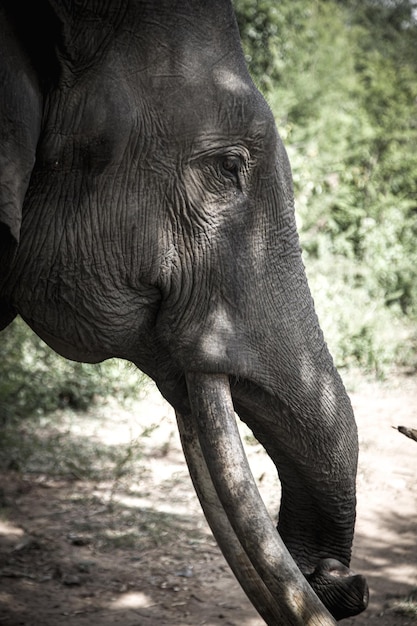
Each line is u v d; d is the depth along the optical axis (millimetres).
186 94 2770
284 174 2988
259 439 3170
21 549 5438
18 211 2518
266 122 2873
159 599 4887
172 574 5191
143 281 2859
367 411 8398
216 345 2893
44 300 2814
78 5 2662
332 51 13906
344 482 3129
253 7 13570
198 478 3039
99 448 7234
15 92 2572
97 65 2691
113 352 2959
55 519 5922
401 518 6059
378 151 13391
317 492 3150
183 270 2871
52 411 8141
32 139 2590
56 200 2736
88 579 5094
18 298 2814
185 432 3061
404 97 13836
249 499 2730
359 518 6043
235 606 4812
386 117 13453
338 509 3168
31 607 4738
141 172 2773
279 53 13680
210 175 2844
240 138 2840
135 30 2721
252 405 3008
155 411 8297
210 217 2861
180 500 6320
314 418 3035
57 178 2723
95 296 2826
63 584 5031
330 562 3059
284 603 2631
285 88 13320
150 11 2729
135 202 2785
